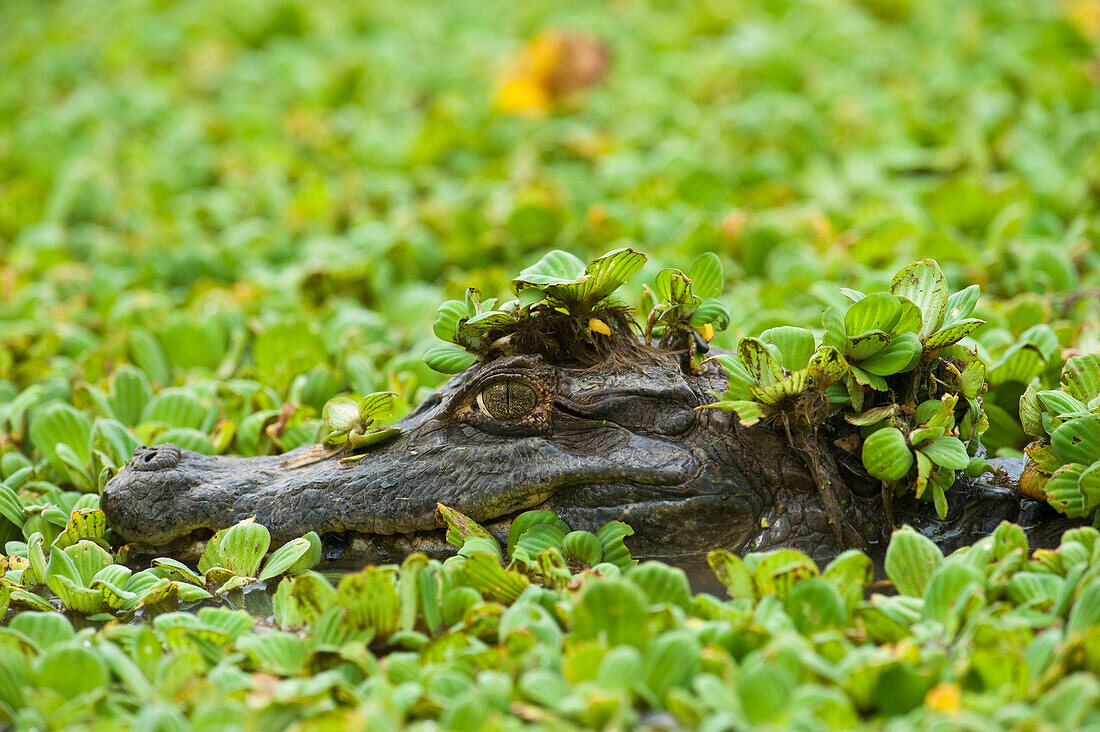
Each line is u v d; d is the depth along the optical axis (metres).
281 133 18.75
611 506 6.54
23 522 7.36
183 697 5.07
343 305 11.66
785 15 22.66
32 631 5.71
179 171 16.89
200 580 6.61
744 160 15.29
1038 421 7.06
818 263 11.23
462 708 4.60
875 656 4.77
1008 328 9.56
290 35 24.41
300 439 8.27
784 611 5.50
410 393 9.03
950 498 6.81
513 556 6.13
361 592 5.54
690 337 7.00
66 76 22.62
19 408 9.00
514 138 17.27
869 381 6.39
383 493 6.70
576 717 4.61
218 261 13.44
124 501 6.92
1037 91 16.39
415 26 24.88
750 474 6.54
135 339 10.42
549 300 6.66
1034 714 4.44
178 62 22.72
